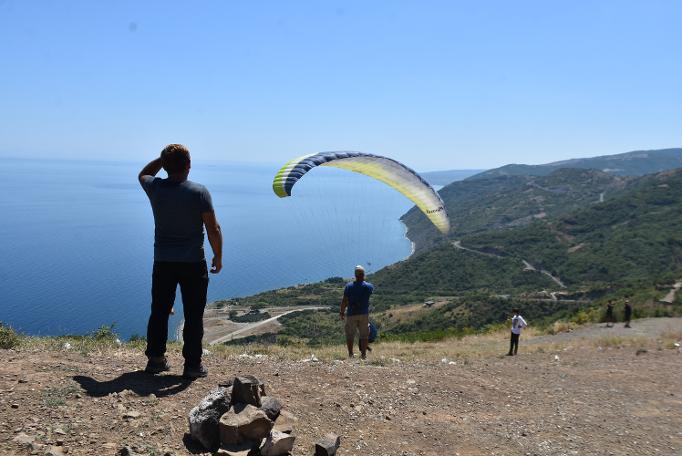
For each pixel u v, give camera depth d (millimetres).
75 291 134125
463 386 6938
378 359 9180
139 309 111062
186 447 3826
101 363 5445
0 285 140500
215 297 125312
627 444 5559
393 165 13773
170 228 4848
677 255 101188
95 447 3635
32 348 6148
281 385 5621
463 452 4793
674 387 8398
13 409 3979
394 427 5055
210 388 4961
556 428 5816
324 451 4066
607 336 18391
